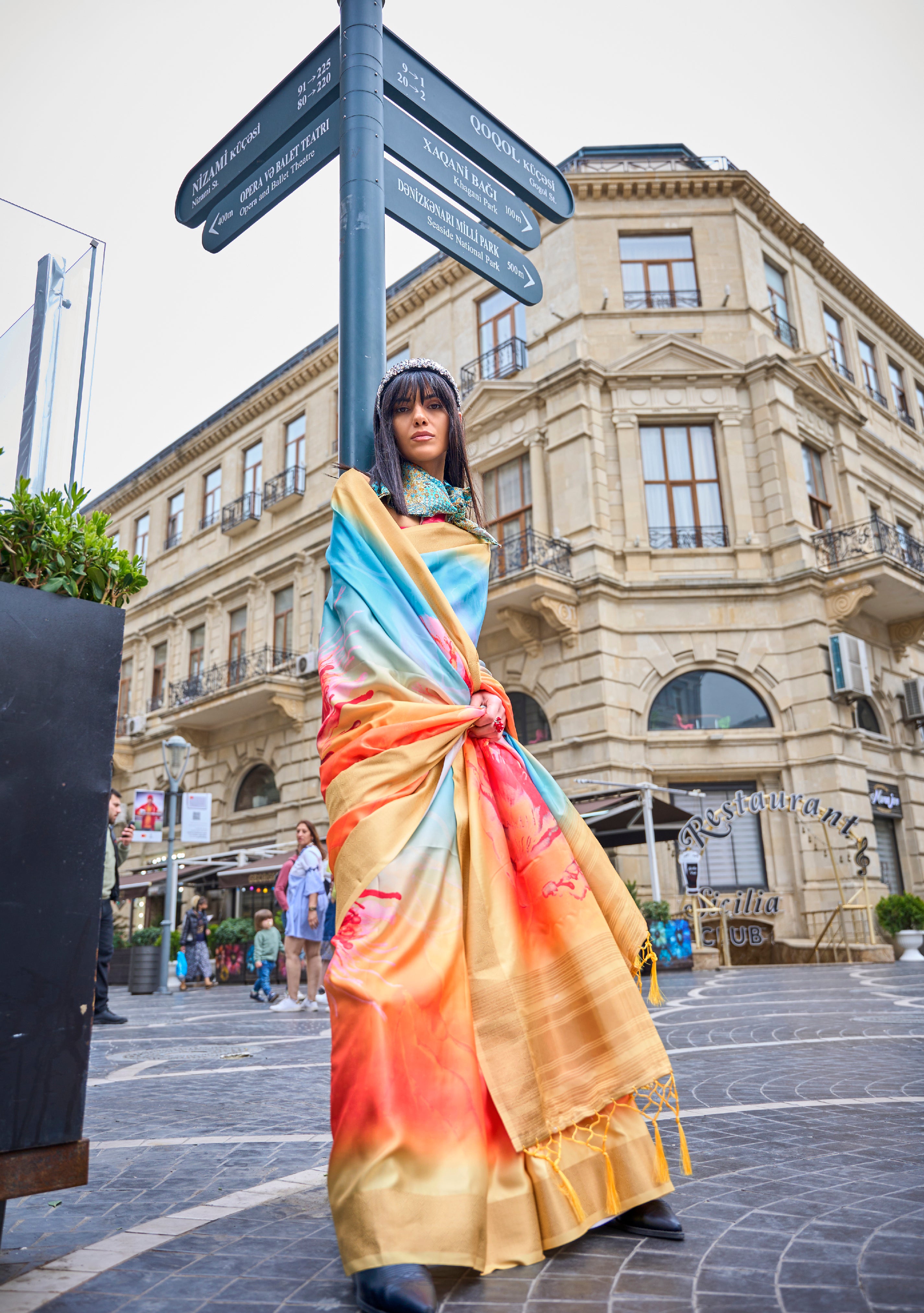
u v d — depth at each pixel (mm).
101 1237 1843
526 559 18969
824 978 10953
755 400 19281
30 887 1550
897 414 24703
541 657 18422
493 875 1772
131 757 29281
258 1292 1517
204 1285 1555
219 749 25812
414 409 2238
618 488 18766
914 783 19672
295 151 3303
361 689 1842
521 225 3611
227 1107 3412
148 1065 4715
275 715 23922
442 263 22203
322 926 9078
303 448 25719
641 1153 1728
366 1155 1413
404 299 22906
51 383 2348
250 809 24641
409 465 2268
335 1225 1493
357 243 2711
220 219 3633
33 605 1645
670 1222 1706
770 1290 1432
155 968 14156
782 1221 1774
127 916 26422
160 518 30578
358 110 2867
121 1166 2473
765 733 17656
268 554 25797
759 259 20844
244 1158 2541
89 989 1596
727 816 15992
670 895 17125
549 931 1789
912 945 15609
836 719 17531
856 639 17922
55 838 1591
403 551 2010
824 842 16984
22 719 1591
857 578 17844
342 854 1728
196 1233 1859
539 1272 1545
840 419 20969
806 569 17938
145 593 30359
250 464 27578
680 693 18094
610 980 1766
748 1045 4684
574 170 21094
